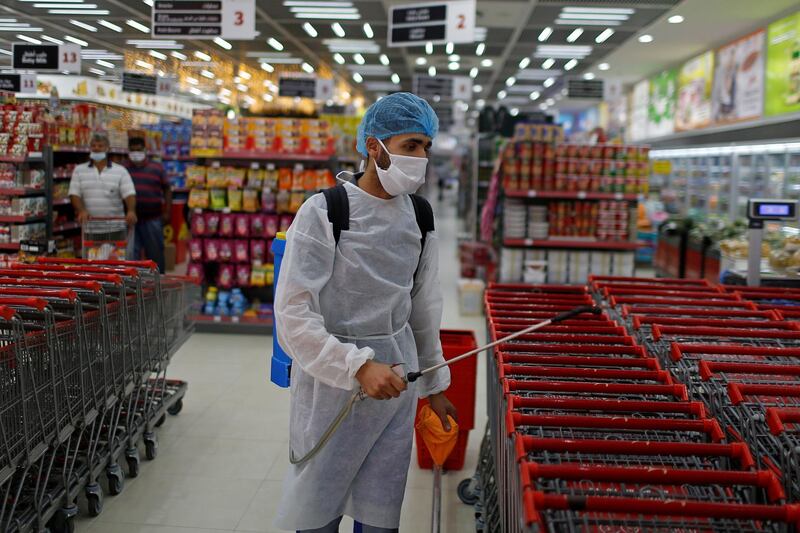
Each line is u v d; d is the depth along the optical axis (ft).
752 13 32.22
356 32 36.55
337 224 6.27
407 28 25.53
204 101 52.03
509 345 8.41
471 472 12.07
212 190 22.54
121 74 35.70
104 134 21.91
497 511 8.56
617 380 7.53
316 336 5.92
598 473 4.96
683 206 45.37
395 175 6.14
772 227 25.21
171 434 13.70
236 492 11.25
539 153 23.24
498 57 46.73
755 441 6.31
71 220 24.14
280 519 6.67
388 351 6.52
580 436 6.17
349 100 72.95
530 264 23.76
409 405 6.86
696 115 43.06
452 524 10.28
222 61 34.68
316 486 6.52
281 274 6.19
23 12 27.20
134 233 23.45
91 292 10.18
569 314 5.82
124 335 10.82
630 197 23.49
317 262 6.19
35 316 9.05
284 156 22.33
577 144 23.63
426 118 6.26
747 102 35.42
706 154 41.09
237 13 23.17
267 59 43.57
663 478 4.96
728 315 9.91
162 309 12.42
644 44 40.47
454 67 51.90
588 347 8.36
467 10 24.48
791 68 30.55
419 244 6.75
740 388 6.69
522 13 33.19
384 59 47.52
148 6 25.68
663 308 10.11
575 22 34.99
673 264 33.68
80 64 28.96
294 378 6.80
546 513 4.64
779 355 7.92
